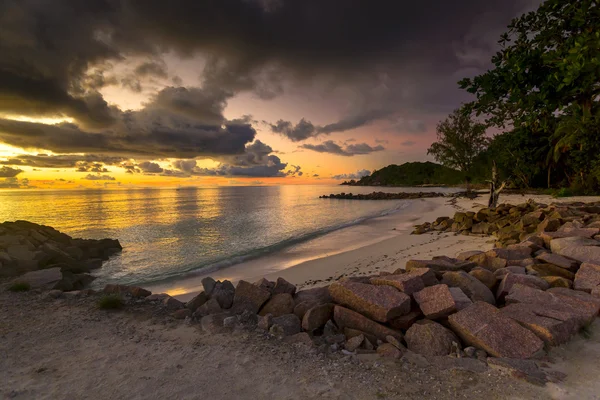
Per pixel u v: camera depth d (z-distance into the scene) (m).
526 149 45.16
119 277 14.45
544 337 4.18
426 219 29.12
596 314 4.78
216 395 3.45
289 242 21.08
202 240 23.25
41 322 5.84
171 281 13.12
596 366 3.69
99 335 5.21
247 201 77.88
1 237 16.30
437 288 5.31
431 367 3.91
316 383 3.63
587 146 29.19
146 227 30.95
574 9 6.07
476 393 3.32
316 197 97.44
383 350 4.33
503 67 6.28
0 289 8.37
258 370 3.97
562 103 6.25
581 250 7.55
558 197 31.55
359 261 13.77
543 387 3.34
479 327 4.39
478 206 32.44
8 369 4.13
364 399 3.31
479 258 8.41
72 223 34.97
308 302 5.88
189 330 5.37
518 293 5.42
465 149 50.44
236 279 12.48
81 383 3.75
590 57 5.24
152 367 4.11
